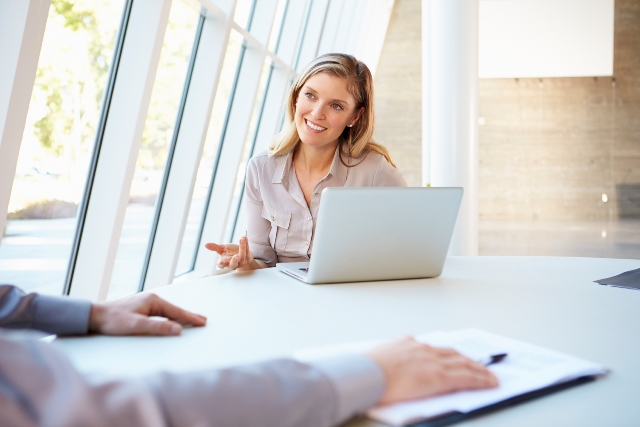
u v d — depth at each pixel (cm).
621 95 1170
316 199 189
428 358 65
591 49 987
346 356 59
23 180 257
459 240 422
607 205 1191
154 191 382
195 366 73
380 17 1009
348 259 133
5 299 78
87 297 294
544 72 1037
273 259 195
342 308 111
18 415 35
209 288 127
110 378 43
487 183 1223
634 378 73
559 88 1191
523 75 1048
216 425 43
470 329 91
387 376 60
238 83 475
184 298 115
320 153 192
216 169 488
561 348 87
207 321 97
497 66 1040
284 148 189
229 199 492
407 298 121
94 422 38
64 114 267
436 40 422
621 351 86
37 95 252
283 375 51
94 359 74
